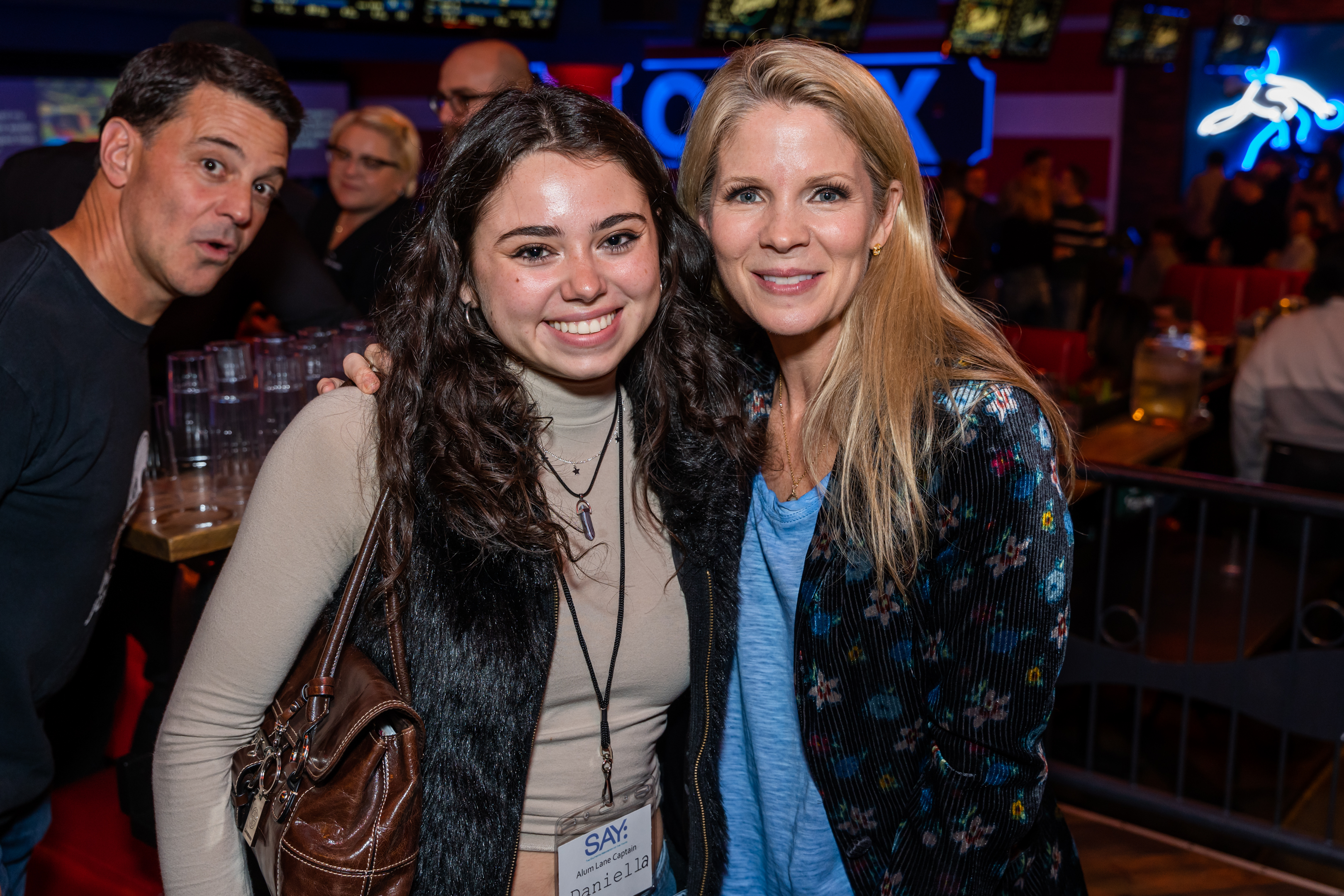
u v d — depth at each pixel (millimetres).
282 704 1187
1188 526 4570
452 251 1190
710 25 6750
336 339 2621
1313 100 11898
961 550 1185
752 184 1246
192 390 2357
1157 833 3033
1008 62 9930
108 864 2000
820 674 1269
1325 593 3518
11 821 1721
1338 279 4125
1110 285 7434
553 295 1138
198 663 1170
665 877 1417
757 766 1386
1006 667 1172
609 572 1282
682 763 1406
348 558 1194
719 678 1326
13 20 5613
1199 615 3193
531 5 5492
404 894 1126
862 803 1298
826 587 1254
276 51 6188
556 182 1120
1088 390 4668
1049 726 3520
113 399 1601
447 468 1177
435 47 6684
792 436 1396
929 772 1258
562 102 1151
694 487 1331
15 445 1474
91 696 2484
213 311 2688
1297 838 2730
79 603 1670
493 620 1181
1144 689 3732
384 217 3477
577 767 1276
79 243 1573
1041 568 1157
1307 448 4195
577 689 1264
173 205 1549
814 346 1346
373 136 3441
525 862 1258
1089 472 2867
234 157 1594
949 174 6734
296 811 1114
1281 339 4254
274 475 1147
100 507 1626
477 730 1175
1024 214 6895
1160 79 11914
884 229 1283
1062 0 9156
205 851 1189
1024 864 1312
